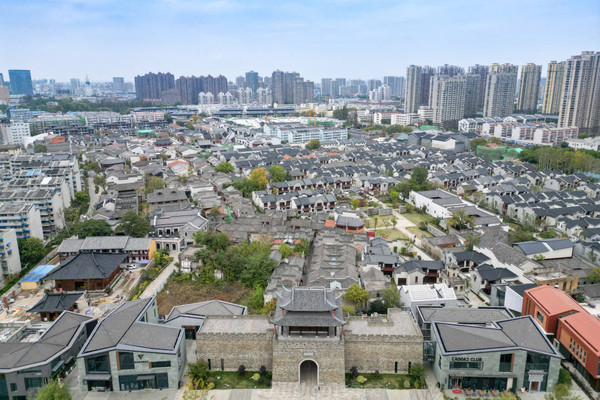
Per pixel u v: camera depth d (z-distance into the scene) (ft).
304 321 280.92
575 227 542.98
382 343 289.74
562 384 261.03
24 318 372.79
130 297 407.23
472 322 312.09
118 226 527.40
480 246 467.52
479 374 273.13
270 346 293.64
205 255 450.30
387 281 399.85
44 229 572.51
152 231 543.80
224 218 615.57
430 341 298.56
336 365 281.33
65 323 320.50
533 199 654.53
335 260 450.71
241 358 296.10
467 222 558.15
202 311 337.11
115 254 453.58
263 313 352.08
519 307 355.97
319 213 624.59
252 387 281.54
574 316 302.66
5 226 497.46
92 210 644.69
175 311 342.23
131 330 291.38
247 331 299.79
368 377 289.74
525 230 547.08
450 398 268.41
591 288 393.09
